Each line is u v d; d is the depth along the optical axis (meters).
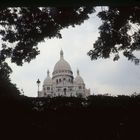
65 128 8.62
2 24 11.85
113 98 8.89
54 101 8.80
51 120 8.66
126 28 12.08
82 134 8.60
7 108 8.55
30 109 8.67
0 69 10.93
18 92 8.92
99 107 8.78
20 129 8.52
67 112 8.73
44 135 8.53
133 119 8.72
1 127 8.45
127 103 8.80
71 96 8.91
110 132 8.62
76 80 63.38
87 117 8.71
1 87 8.74
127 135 8.58
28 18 11.74
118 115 8.72
